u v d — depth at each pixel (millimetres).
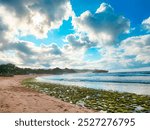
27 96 16953
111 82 50656
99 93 23297
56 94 21844
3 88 24562
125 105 14883
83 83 47375
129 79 63281
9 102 13141
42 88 29219
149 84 42500
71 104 14609
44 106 12703
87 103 15719
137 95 21125
